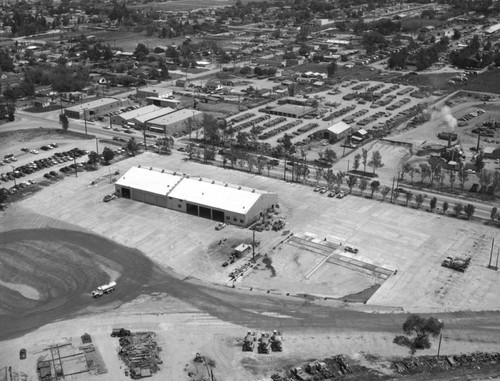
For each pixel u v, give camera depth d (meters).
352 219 114.81
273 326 82.19
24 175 139.75
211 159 148.88
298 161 146.88
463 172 131.38
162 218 116.44
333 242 105.38
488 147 157.75
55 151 157.00
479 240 106.00
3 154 154.88
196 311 85.94
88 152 155.50
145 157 152.00
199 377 71.81
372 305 86.62
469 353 75.94
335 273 95.38
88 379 71.81
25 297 90.25
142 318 84.38
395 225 112.12
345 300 88.00
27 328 82.56
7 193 128.25
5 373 73.25
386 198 125.75
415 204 122.31
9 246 105.56
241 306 87.00
